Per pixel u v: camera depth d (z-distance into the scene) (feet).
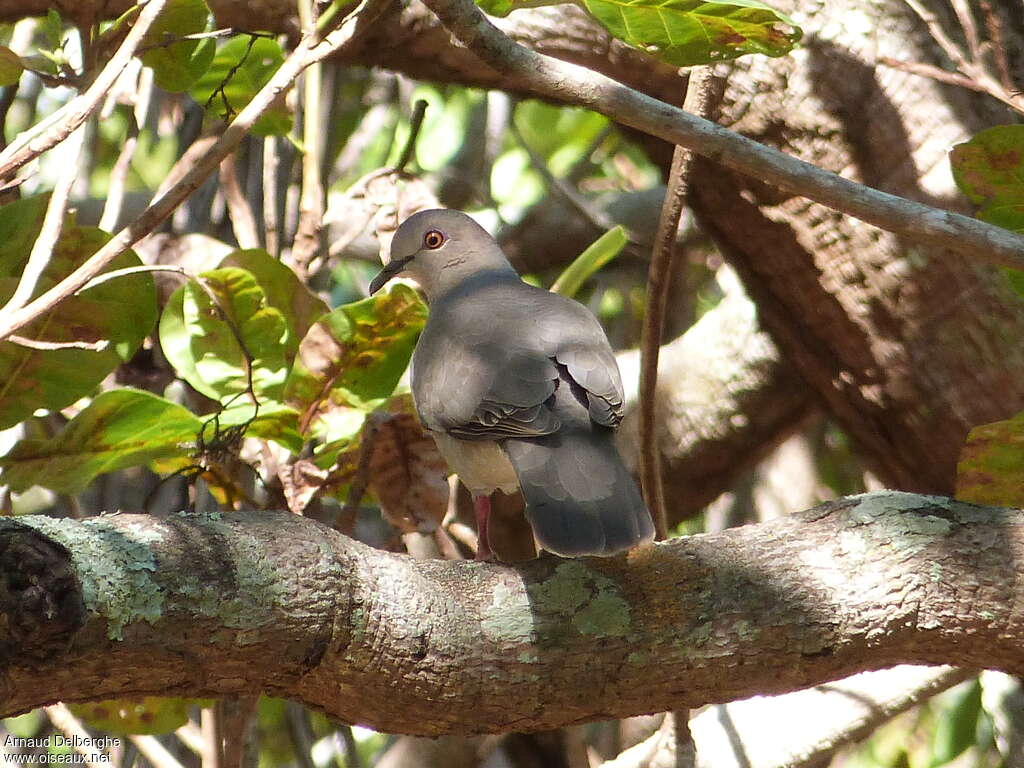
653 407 28.66
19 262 25.93
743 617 21.75
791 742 33.94
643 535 22.58
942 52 33.76
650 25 24.94
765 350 42.22
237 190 34.19
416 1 33.65
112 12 32.27
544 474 24.89
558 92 22.40
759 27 24.81
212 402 33.91
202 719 30.81
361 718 21.49
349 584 20.56
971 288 33.04
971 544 22.41
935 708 41.16
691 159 26.71
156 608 18.92
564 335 27.61
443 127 55.11
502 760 41.83
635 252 50.90
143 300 26.18
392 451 27.81
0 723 40.37
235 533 20.07
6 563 17.10
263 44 30.89
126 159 30.01
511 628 21.35
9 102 33.88
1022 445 25.21
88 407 24.71
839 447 47.78
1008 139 25.58
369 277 50.93
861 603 21.95
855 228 33.76
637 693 21.72
